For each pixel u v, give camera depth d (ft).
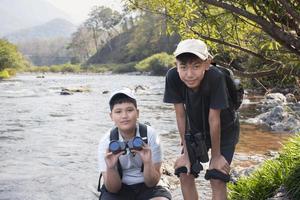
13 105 69.62
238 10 11.20
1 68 215.72
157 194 11.85
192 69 10.35
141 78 174.29
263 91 68.23
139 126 12.07
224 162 11.02
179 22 13.55
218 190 11.32
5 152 33.32
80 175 26.78
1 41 220.64
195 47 10.25
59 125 47.73
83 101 77.00
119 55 350.84
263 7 11.07
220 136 11.34
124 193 12.00
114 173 11.51
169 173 24.26
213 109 10.60
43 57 622.95
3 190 23.85
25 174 27.02
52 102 75.05
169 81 11.34
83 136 40.60
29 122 50.16
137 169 11.88
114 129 12.10
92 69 307.17
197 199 12.25
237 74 13.51
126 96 11.60
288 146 17.94
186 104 11.21
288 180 14.92
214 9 13.26
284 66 12.86
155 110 60.54
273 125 40.50
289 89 61.98
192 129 11.41
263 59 13.35
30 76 221.05
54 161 30.45
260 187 15.88
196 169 11.41
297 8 11.40
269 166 17.11
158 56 204.54
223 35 13.80
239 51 14.29
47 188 24.27
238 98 11.15
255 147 31.65
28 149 34.53
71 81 155.74
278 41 11.39
